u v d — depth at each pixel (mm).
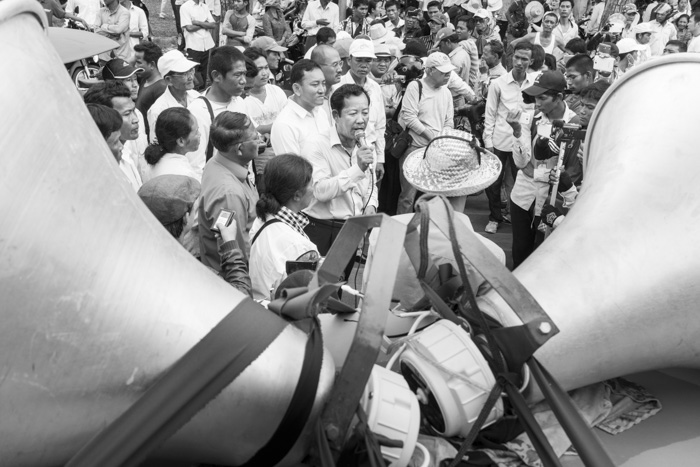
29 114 1440
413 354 1877
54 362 1444
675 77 2324
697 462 2027
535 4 14688
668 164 2164
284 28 14414
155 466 1750
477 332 1988
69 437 1525
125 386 1513
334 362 1816
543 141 6020
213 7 14734
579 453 1709
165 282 1576
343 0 14523
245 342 1562
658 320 2045
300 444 1675
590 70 7871
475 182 3471
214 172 4410
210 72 6387
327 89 7121
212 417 1577
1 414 1433
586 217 2152
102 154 1619
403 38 13984
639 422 2186
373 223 1909
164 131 4602
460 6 15539
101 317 1475
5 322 1382
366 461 1774
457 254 1836
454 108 9555
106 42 4957
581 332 1964
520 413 1780
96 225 1505
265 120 7273
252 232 4195
